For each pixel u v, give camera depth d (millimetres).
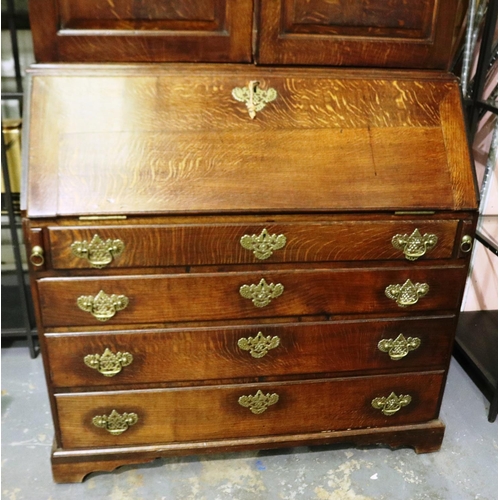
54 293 1289
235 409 1504
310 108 1342
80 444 1488
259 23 1288
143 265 1291
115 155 1260
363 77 1371
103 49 1277
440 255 1406
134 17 1258
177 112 1295
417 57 1391
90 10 1240
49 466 1585
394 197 1331
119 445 1507
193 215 1263
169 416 1483
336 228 1326
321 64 1359
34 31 1238
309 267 1365
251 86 1320
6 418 1746
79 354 1364
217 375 1450
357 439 1611
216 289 1343
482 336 2121
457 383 1995
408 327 1484
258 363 1454
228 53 1318
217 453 1577
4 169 1753
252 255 1318
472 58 1942
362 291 1411
